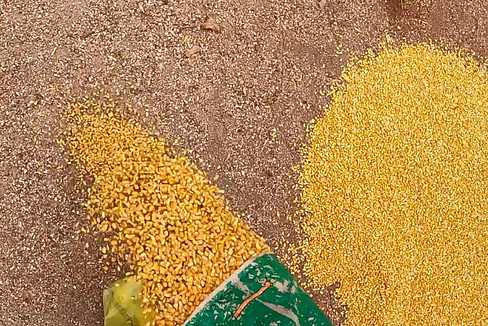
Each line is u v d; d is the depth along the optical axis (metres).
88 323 1.06
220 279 1.05
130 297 1.04
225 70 1.10
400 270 1.10
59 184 1.06
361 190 1.10
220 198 1.08
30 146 1.06
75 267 1.06
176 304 1.04
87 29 1.08
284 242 1.10
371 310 1.10
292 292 1.00
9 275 1.05
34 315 1.05
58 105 1.07
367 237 1.10
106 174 1.06
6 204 1.05
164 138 1.08
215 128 1.10
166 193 1.06
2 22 1.06
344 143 1.10
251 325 0.96
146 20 1.09
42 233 1.06
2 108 1.06
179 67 1.09
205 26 1.10
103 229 1.05
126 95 1.08
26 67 1.06
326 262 1.10
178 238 1.05
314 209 1.10
